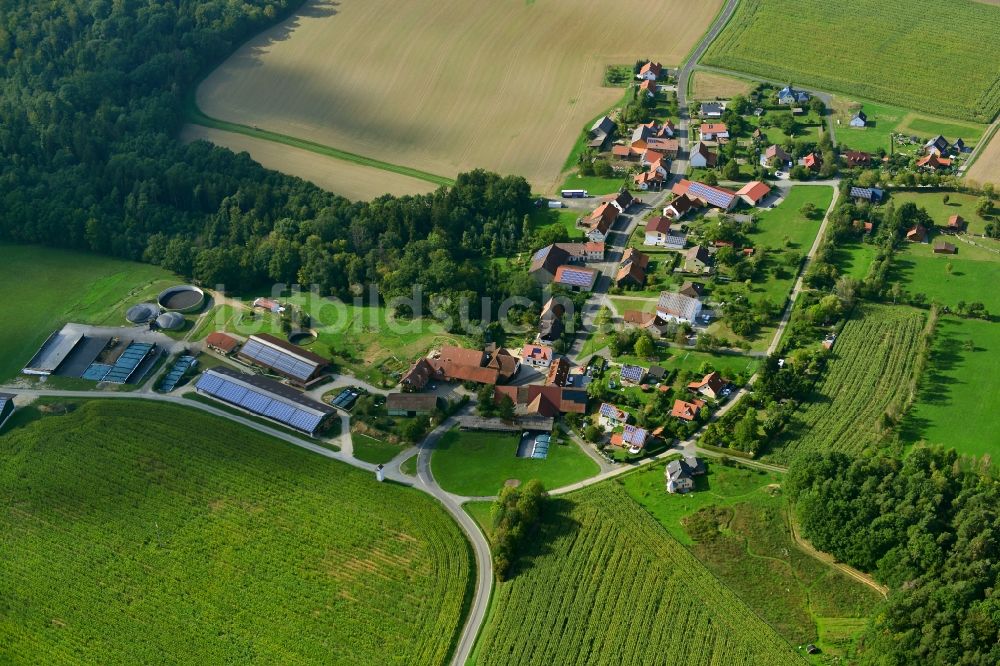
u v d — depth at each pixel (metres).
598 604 163.00
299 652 158.75
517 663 154.00
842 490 170.75
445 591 167.12
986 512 163.75
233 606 167.25
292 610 165.88
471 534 179.88
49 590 172.25
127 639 162.88
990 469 180.12
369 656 157.25
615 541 175.25
